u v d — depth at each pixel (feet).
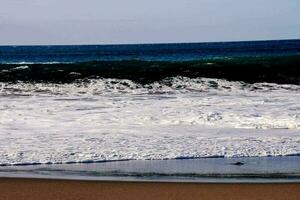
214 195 23.90
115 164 31.76
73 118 50.72
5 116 51.67
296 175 28.78
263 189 25.03
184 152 35.32
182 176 28.40
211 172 29.58
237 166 31.30
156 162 32.45
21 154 34.24
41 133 42.73
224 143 38.55
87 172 29.37
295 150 36.19
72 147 36.78
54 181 26.55
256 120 49.16
